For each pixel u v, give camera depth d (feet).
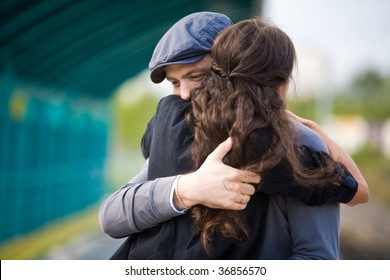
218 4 56.59
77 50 57.82
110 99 99.09
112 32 58.49
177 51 9.21
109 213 9.73
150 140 10.39
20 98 48.60
